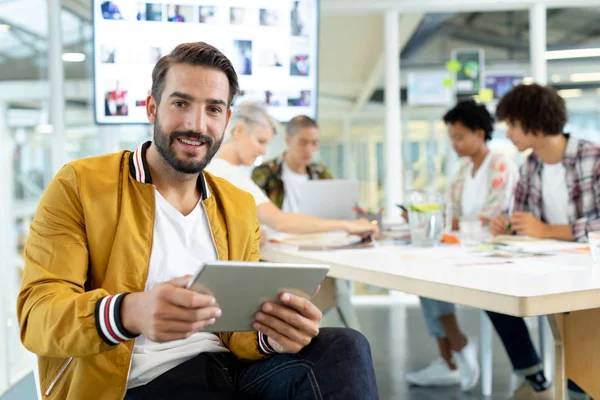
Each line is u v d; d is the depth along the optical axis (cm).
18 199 420
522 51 579
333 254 213
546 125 258
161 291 105
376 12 543
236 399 131
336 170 603
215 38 336
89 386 122
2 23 420
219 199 148
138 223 133
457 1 531
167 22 326
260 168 362
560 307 127
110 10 317
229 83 141
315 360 125
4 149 414
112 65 320
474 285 137
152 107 144
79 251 127
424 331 437
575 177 257
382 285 167
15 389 295
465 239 227
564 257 187
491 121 333
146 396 127
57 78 446
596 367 161
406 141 597
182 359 135
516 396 296
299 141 356
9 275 402
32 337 118
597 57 591
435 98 589
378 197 601
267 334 123
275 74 350
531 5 541
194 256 140
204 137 134
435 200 232
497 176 316
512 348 300
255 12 342
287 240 262
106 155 140
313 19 351
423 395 301
